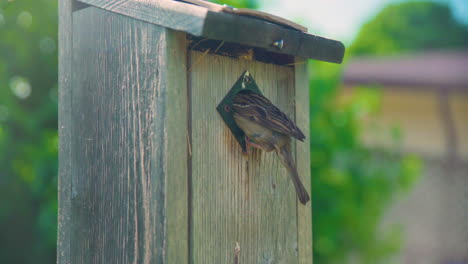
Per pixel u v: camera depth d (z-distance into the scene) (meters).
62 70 6.96
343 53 7.17
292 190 7.16
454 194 20.05
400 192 15.05
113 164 6.29
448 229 20.12
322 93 12.82
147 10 5.93
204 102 6.25
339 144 13.26
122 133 6.21
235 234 6.48
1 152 13.21
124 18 6.23
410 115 20.19
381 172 13.62
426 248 20.19
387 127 15.22
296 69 7.35
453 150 20.08
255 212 6.73
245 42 5.85
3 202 13.81
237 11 5.95
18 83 14.19
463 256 19.64
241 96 6.60
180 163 5.85
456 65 19.64
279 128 6.54
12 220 14.02
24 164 13.52
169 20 5.68
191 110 6.11
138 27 6.08
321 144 12.54
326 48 6.93
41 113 13.48
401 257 20.27
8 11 13.64
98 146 6.47
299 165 7.30
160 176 5.79
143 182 5.95
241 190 6.58
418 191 20.42
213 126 6.34
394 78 18.53
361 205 13.51
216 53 6.45
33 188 12.48
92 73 6.59
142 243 5.93
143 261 5.91
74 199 6.72
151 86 5.93
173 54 5.85
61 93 6.96
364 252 13.91
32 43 14.06
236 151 6.55
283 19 6.38
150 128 5.92
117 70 6.30
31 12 13.82
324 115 13.30
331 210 12.51
